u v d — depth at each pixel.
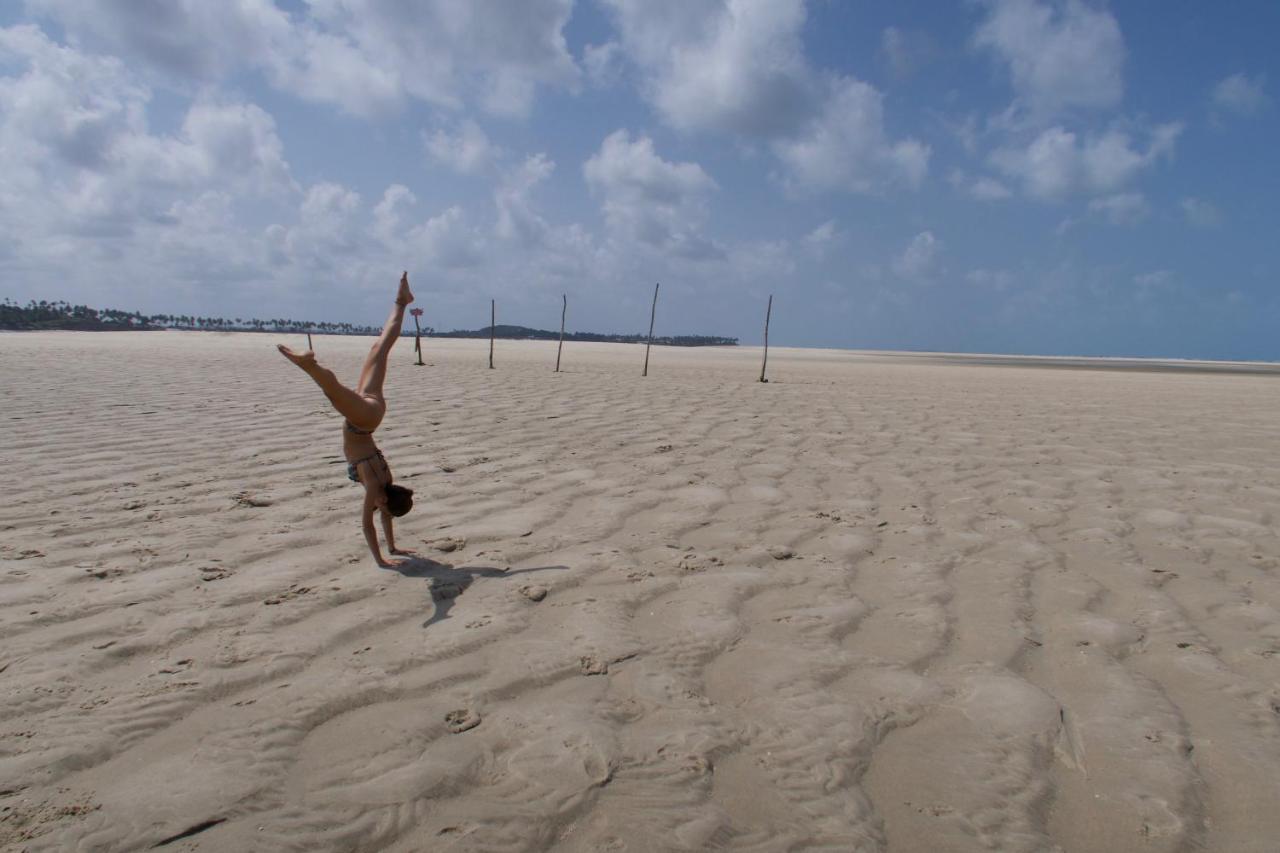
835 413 13.05
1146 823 2.38
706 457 8.36
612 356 43.81
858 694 3.15
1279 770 2.65
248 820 2.25
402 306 4.79
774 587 4.37
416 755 2.60
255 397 12.83
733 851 2.20
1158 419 13.33
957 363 55.97
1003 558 4.97
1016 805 2.46
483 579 4.35
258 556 4.64
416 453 8.10
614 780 2.51
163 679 3.09
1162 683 3.29
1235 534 5.60
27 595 3.92
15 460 7.25
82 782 2.42
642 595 4.18
